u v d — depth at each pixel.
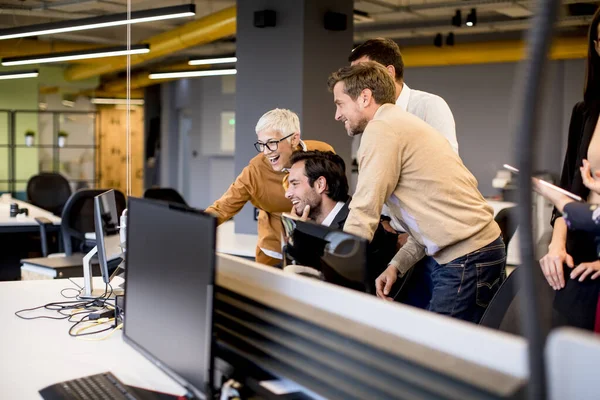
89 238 4.54
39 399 1.62
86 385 1.65
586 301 1.84
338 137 5.22
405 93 2.93
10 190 13.27
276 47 5.00
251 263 1.50
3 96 13.23
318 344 1.19
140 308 1.62
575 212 1.04
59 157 13.87
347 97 2.26
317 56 4.99
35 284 2.95
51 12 9.44
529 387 0.64
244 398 1.35
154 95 14.83
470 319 2.24
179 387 1.69
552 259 1.90
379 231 2.52
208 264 1.27
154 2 8.70
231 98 12.14
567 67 9.16
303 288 1.32
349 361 1.11
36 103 13.51
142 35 11.14
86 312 2.44
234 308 1.45
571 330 0.86
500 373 0.93
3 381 1.75
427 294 2.49
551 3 0.59
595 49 1.91
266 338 1.33
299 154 2.39
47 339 2.12
